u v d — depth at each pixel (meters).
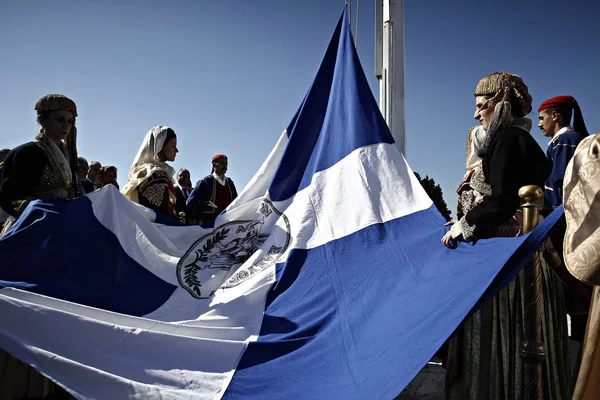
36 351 2.58
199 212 7.93
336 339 2.80
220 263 3.85
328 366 2.62
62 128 3.85
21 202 3.57
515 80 2.84
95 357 2.68
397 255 3.17
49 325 2.71
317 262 3.48
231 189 8.26
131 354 2.75
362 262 3.29
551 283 2.73
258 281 3.47
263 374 2.69
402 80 5.82
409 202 3.54
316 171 4.00
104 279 3.47
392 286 2.97
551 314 2.67
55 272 3.36
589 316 1.79
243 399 2.54
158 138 5.02
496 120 2.76
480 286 2.29
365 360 2.50
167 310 3.46
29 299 2.99
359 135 3.93
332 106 4.22
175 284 3.65
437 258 2.91
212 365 2.78
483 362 2.69
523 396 2.51
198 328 3.06
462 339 2.78
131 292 3.49
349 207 3.67
